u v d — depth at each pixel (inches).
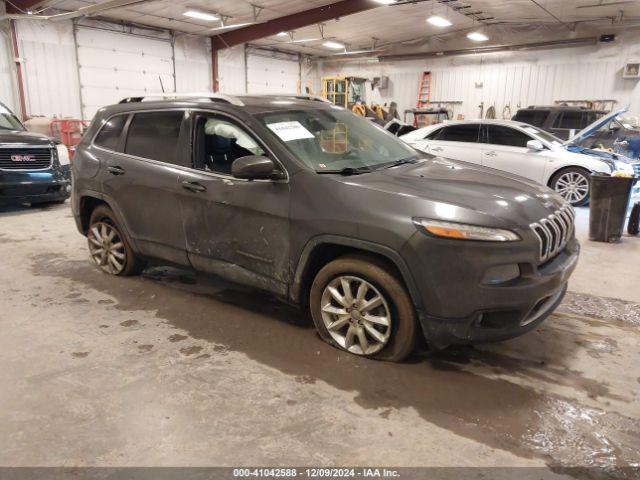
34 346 124.9
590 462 83.0
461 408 98.1
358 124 153.3
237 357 118.7
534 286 101.5
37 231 251.8
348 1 590.6
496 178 130.2
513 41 716.7
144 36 670.5
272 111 135.5
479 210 102.4
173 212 144.0
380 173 122.7
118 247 172.6
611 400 101.6
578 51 674.2
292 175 119.2
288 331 132.6
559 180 319.9
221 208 131.1
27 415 95.9
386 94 880.9
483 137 342.0
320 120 141.6
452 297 100.5
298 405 99.0
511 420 94.4
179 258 147.8
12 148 283.3
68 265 192.1
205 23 663.1
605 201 229.5
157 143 150.3
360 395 102.6
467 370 112.7
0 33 533.3
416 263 101.3
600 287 171.3
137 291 162.9
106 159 162.9
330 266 116.0
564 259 116.0
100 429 91.5
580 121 435.8
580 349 124.0
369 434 90.0
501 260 98.7
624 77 640.4
